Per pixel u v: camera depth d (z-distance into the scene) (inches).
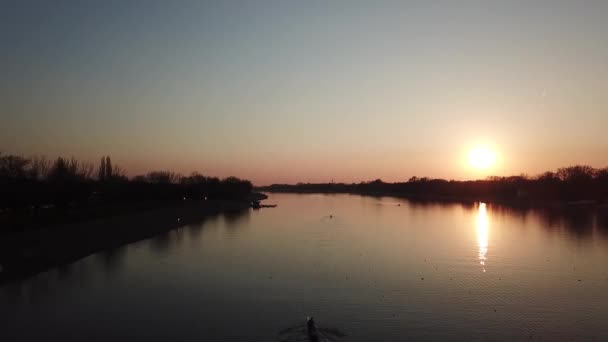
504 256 1952.5
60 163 3988.7
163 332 1046.4
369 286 1441.9
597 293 1374.3
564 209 4923.7
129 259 1907.0
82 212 3112.7
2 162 3297.2
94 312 1186.6
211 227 3201.3
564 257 1937.7
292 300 1290.6
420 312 1188.5
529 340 1013.8
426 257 1926.7
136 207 3941.9
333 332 1050.7
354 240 2455.7
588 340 1012.5
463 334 1041.5
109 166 5639.8
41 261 1801.2
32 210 2982.3
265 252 2069.4
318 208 5487.2
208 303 1264.8
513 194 7150.6
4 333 1039.6
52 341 994.1
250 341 995.3
